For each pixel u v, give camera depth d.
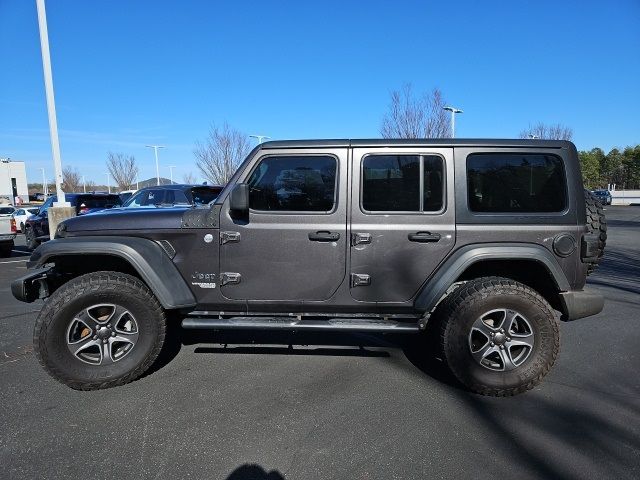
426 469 2.64
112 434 3.01
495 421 3.19
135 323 3.69
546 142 3.69
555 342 3.55
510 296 3.51
